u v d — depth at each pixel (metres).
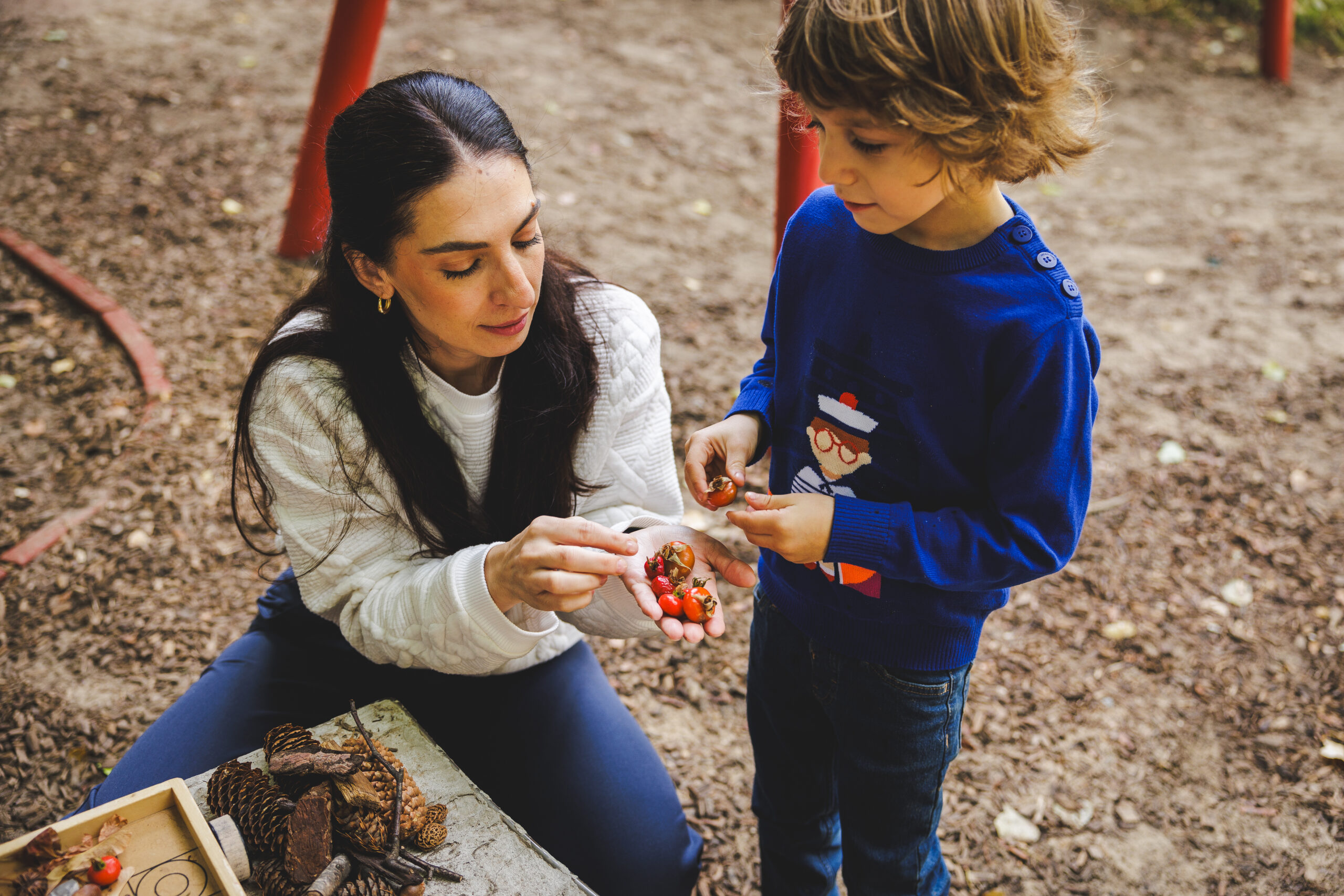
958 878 2.13
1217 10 7.51
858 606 1.45
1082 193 5.30
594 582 1.35
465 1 6.45
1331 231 4.92
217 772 1.36
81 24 5.49
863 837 1.61
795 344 1.50
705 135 5.37
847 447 1.43
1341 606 2.84
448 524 1.66
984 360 1.27
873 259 1.35
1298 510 3.21
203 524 2.88
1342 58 7.14
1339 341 4.10
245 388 1.63
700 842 1.84
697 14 6.82
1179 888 2.12
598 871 1.70
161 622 2.58
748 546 2.97
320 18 5.98
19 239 3.81
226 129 4.70
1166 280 4.51
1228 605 2.86
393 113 1.31
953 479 1.37
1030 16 1.12
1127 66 6.76
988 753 2.41
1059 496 1.27
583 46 6.12
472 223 1.33
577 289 1.76
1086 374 1.27
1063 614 2.82
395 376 1.58
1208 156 5.73
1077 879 2.14
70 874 1.19
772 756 1.73
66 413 3.19
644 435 1.84
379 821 1.28
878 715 1.49
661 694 2.53
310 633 1.87
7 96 4.69
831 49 1.11
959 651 1.46
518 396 1.65
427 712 1.83
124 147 4.47
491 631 1.47
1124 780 2.36
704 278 4.21
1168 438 3.53
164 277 3.77
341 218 1.40
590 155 4.98
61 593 2.64
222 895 1.20
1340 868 2.14
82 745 2.26
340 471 1.62
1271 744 2.44
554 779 1.75
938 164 1.15
